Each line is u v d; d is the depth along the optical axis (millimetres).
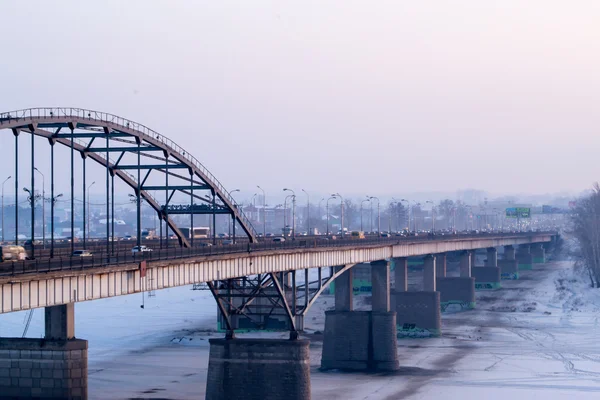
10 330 129625
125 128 84438
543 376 101250
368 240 113438
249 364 82438
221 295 84312
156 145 89688
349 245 106312
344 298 110062
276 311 102562
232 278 80750
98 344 123625
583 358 113500
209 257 76000
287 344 82188
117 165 87875
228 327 84812
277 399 81688
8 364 71188
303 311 90562
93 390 92000
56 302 56969
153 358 112312
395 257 127250
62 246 104688
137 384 95312
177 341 125875
